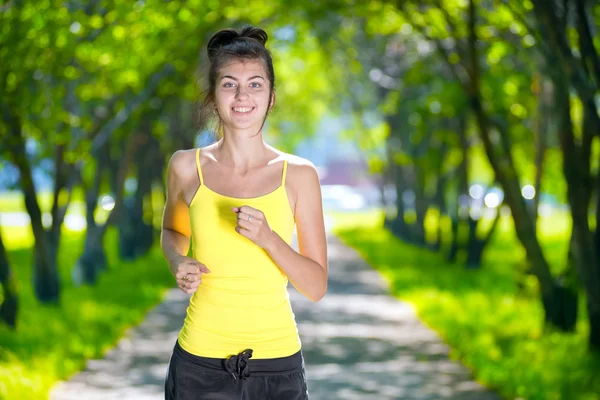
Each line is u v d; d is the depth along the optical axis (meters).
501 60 20.27
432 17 17.41
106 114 20.08
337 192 115.69
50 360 13.09
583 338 15.33
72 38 15.49
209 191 4.71
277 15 23.11
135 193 35.25
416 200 43.09
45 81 16.92
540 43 13.20
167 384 4.81
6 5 13.94
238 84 4.65
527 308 20.44
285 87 51.41
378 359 14.57
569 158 14.13
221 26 21.02
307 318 20.09
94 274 25.17
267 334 4.69
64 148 19.42
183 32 20.17
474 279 28.58
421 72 23.67
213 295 4.70
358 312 21.25
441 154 33.28
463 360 14.26
